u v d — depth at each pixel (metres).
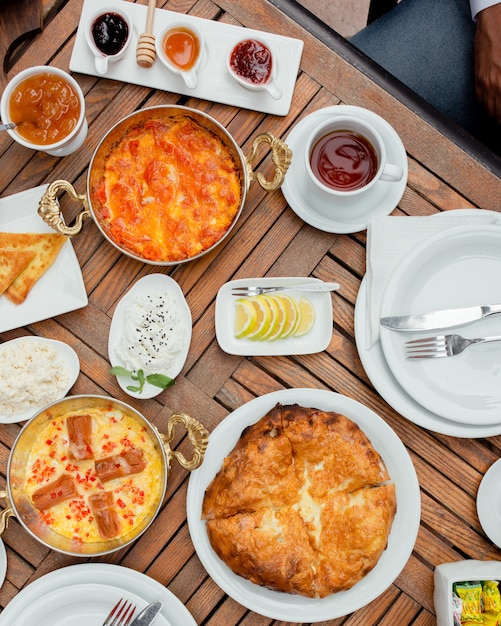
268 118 1.20
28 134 1.15
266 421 1.12
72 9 1.20
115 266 1.19
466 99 1.35
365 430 1.15
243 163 1.13
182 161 1.17
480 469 1.17
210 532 1.11
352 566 1.09
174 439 1.17
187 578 1.15
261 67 1.18
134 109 1.20
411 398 1.15
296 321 1.16
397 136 1.19
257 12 1.21
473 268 1.17
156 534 1.16
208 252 1.18
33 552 1.15
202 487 1.14
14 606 1.12
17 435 1.14
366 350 1.16
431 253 1.16
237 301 1.18
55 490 1.13
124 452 1.14
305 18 1.21
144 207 1.17
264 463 1.09
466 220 1.17
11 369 1.14
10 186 1.19
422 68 1.36
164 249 1.17
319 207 1.17
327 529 1.10
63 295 1.17
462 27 1.35
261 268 1.19
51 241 1.17
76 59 1.19
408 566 1.16
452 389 1.16
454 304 1.17
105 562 1.16
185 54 1.18
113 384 1.18
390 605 1.16
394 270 1.15
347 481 1.11
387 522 1.10
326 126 1.13
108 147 1.15
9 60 1.20
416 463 1.18
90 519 1.14
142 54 1.16
